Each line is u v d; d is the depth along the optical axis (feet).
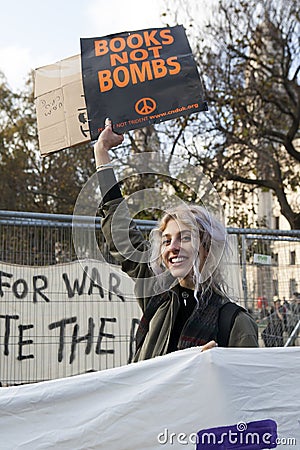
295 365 7.27
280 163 61.62
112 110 8.68
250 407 7.11
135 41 8.88
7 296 17.58
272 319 20.59
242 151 56.70
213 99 54.75
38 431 6.86
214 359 7.09
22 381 17.46
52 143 9.18
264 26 56.18
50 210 66.44
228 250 7.87
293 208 67.72
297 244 21.24
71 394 6.93
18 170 67.00
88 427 6.88
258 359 7.24
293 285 20.84
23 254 17.81
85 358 18.04
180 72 8.75
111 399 6.96
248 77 56.29
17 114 68.74
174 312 7.71
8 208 66.33
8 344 17.47
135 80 8.73
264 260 20.72
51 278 17.95
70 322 18.01
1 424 6.85
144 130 54.24
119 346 18.35
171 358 7.11
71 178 66.23
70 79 9.16
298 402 7.20
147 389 6.99
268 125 57.67
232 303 7.68
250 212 63.21
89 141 8.96
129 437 6.92
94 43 8.88
